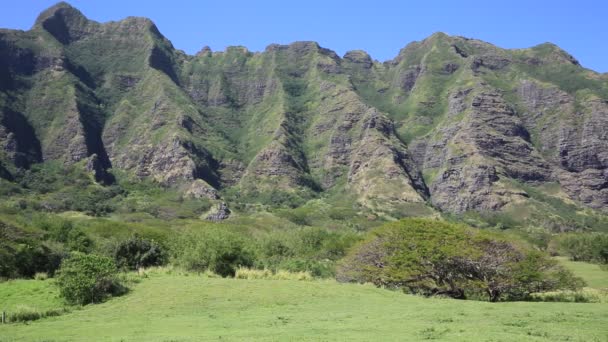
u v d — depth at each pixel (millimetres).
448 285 46688
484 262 44750
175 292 35906
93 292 35125
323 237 87500
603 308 31812
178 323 27578
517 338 20234
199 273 47688
